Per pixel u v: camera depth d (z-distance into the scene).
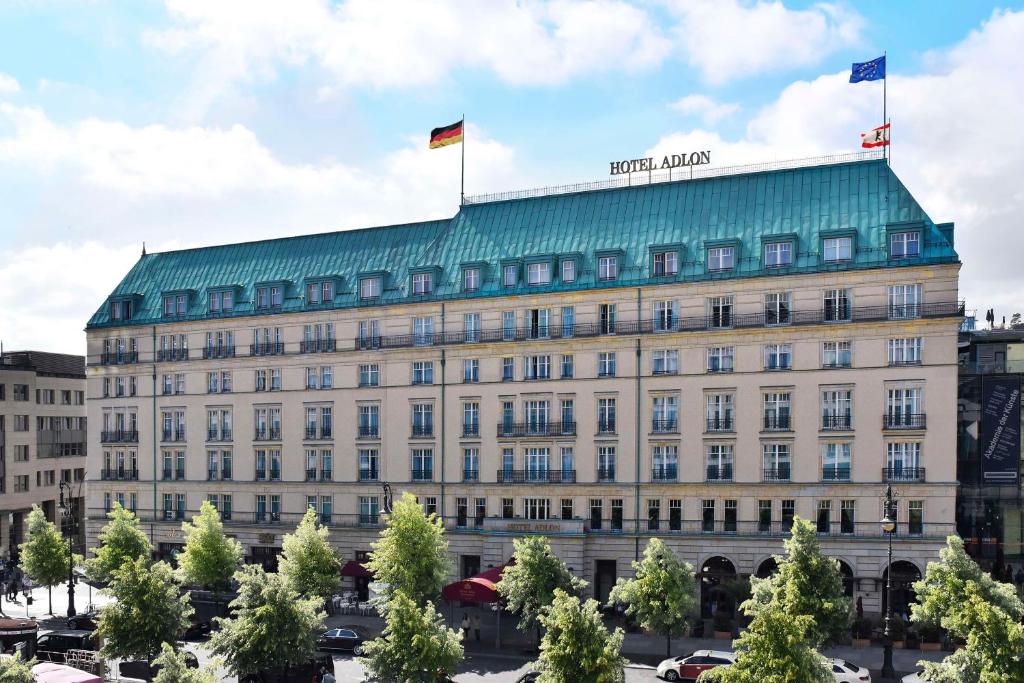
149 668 49.84
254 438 83.81
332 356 80.81
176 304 88.81
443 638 42.91
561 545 69.88
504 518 71.81
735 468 67.50
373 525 78.12
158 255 96.00
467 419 75.50
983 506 71.94
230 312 85.94
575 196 78.38
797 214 69.25
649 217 74.00
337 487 80.00
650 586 53.84
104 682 44.38
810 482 65.50
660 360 69.94
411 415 77.44
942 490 62.69
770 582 50.28
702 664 49.94
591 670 38.19
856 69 70.88
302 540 66.81
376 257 83.25
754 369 67.31
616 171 78.44
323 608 66.94
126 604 48.03
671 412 69.50
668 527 68.88
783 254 67.19
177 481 86.94
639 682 50.59
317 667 49.31
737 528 67.25
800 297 66.31
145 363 88.94
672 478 69.19
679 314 69.44
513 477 73.31
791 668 35.16
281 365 83.12
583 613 39.91
